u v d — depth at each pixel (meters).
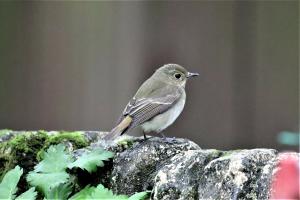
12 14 12.25
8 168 8.58
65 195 7.80
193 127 12.20
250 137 12.27
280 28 12.44
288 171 4.61
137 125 10.57
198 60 12.16
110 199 7.22
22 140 8.68
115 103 12.05
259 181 6.85
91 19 12.13
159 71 11.55
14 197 7.68
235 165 6.99
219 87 12.21
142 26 12.04
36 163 8.59
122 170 8.12
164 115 10.99
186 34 12.12
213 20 12.20
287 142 8.95
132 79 12.03
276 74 12.36
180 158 7.70
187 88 12.20
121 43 12.06
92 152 8.09
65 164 7.90
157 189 7.42
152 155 8.20
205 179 7.19
